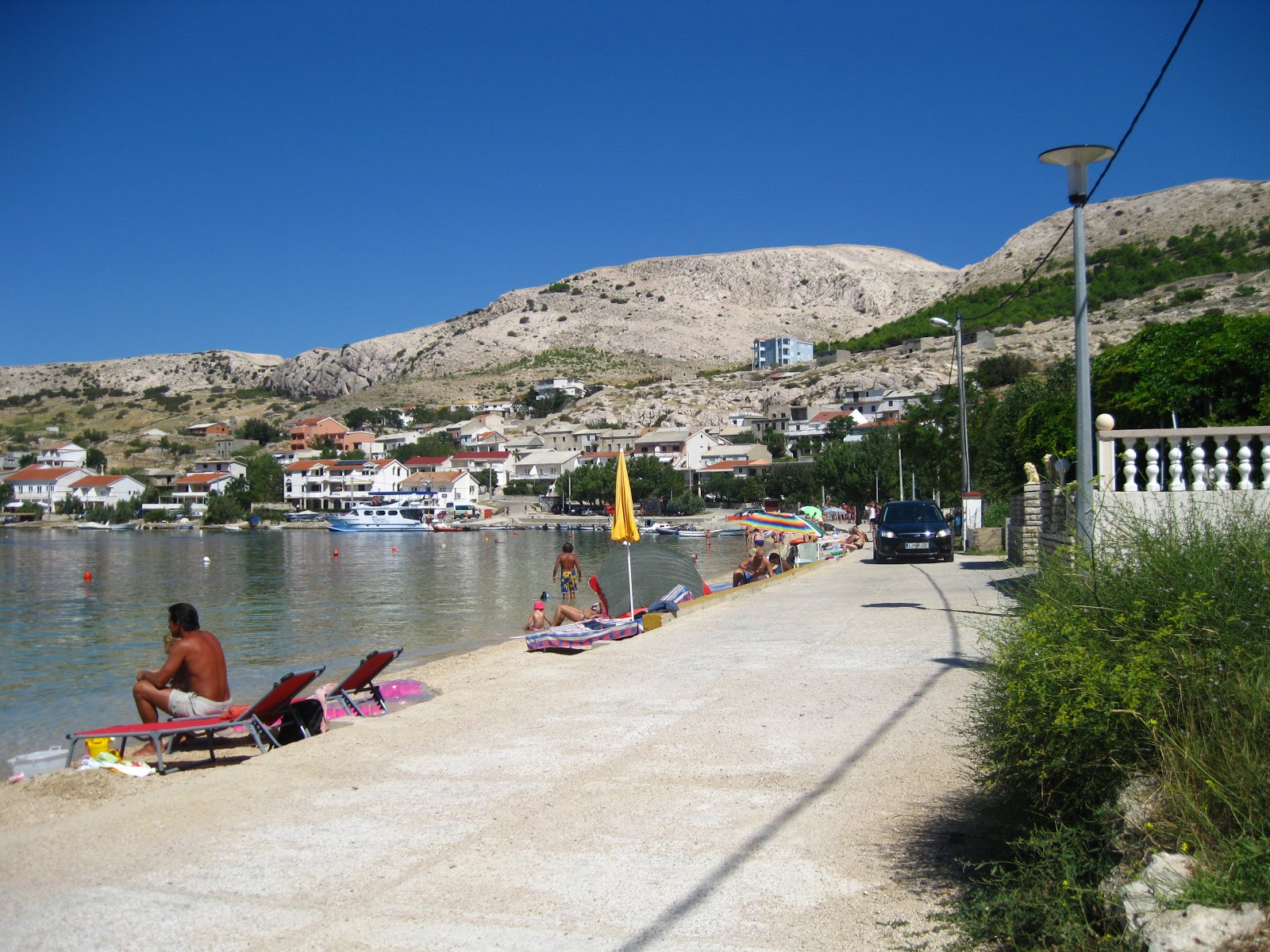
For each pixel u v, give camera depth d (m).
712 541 77.38
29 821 6.27
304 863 5.00
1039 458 24.59
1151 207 177.62
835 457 76.75
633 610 15.59
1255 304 104.50
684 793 6.08
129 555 65.44
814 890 4.57
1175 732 4.12
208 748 9.76
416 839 5.36
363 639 22.34
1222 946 3.12
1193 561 5.02
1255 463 11.53
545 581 41.56
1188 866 3.55
